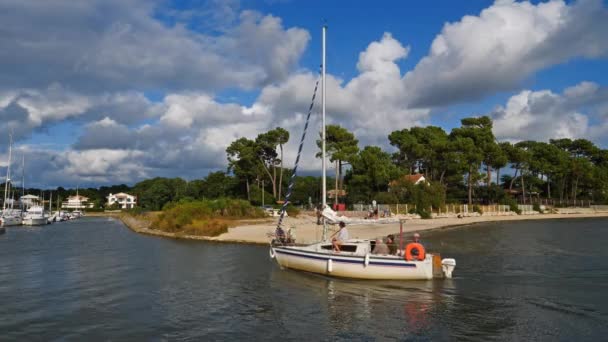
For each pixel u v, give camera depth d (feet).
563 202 339.98
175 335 40.78
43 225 248.32
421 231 149.07
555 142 382.83
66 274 71.92
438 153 284.00
